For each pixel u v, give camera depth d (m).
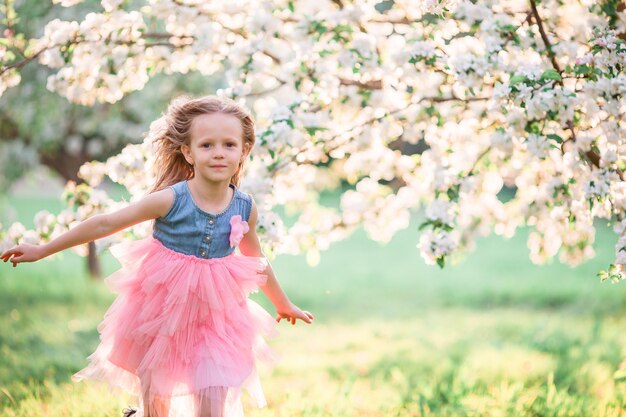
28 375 5.51
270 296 3.47
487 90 4.36
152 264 3.08
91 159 10.48
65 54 4.25
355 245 19.14
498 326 9.22
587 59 3.62
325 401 4.96
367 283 13.31
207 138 3.07
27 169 10.15
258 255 3.42
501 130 3.96
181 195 3.11
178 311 3.00
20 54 4.47
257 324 3.24
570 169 3.90
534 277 13.38
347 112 4.79
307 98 4.34
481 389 5.27
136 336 3.05
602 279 3.61
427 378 6.05
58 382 5.43
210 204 3.16
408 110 4.53
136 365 3.10
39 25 7.24
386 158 5.09
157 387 2.99
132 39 4.34
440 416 4.47
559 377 5.78
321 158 4.60
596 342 7.26
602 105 3.70
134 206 3.07
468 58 3.81
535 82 3.52
